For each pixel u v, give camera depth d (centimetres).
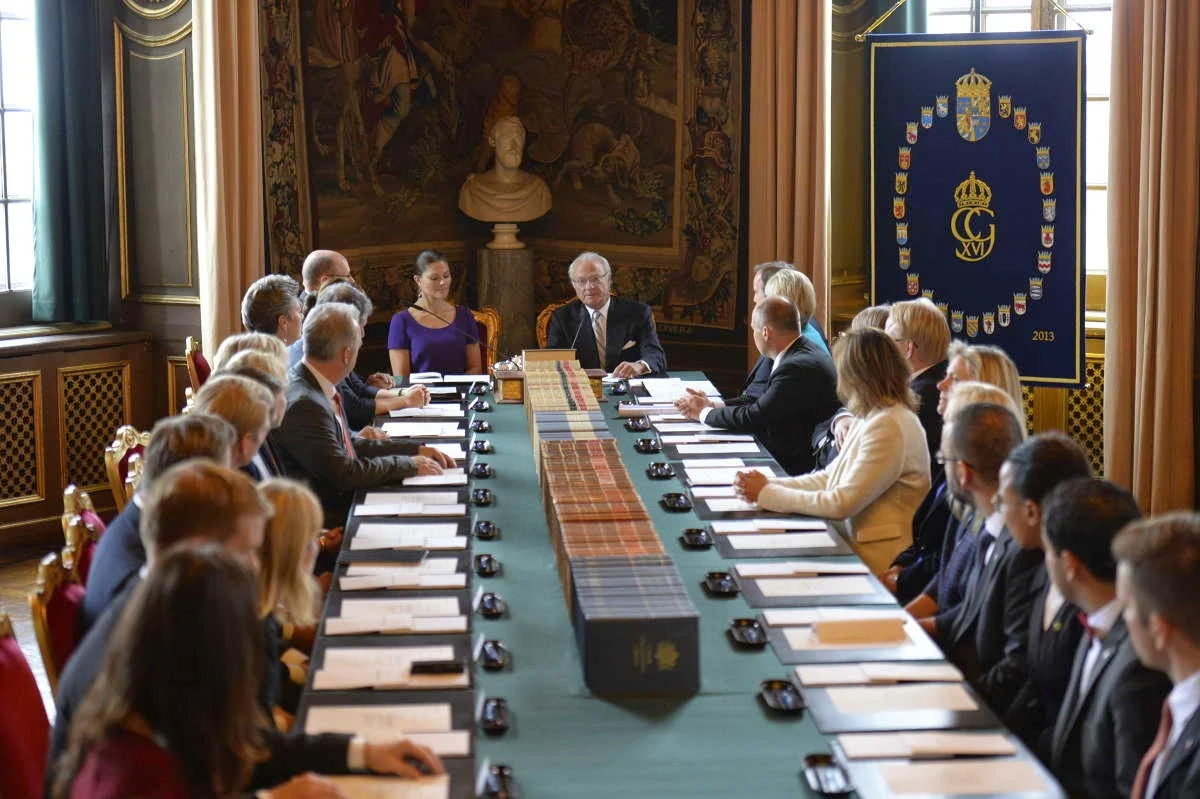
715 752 251
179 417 307
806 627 313
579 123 864
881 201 720
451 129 879
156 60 688
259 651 199
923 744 251
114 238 707
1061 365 705
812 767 242
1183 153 630
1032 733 298
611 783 239
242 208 693
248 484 246
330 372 464
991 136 701
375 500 424
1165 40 623
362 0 803
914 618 343
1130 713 243
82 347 678
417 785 236
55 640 295
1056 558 260
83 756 194
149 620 189
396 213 849
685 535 379
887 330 482
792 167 754
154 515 239
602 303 678
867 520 413
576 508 358
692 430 528
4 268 692
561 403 499
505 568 360
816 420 527
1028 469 292
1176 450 645
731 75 795
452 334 691
